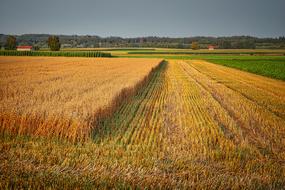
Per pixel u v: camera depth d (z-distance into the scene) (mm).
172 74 42719
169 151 9484
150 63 57406
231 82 33250
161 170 7801
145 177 7023
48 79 23844
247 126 13516
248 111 16828
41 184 6258
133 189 6418
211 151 9750
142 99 20547
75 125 10016
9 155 7934
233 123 13781
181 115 15398
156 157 8820
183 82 32156
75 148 9109
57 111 10852
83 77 26219
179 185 6824
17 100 13406
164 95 22625
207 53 160750
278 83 33875
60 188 6148
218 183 7180
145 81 29250
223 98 21531
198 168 8078
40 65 45250
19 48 155625
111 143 10023
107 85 20031
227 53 159750
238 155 9547
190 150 9625
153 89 26125
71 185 6332
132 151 9172
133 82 22844
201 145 10180
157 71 48156
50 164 7613
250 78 39000
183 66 63219
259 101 20734
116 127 12414
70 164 7727
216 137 11461
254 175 7934
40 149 8773
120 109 16484
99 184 6516
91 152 8891
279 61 84000
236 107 17969
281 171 8398
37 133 10141
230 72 48844
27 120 10258
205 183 7070
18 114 10500
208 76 40500
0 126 10344
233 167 8453
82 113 11094
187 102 19484
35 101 13086
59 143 9617
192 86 28562
